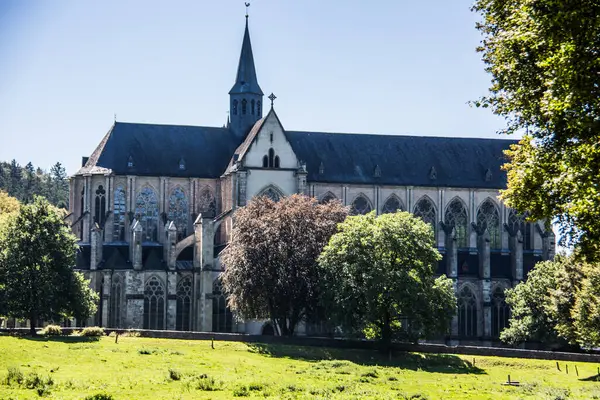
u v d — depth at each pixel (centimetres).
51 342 10062
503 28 5488
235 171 14112
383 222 11156
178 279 13875
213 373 8188
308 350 10788
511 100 5550
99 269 13525
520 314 13088
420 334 11481
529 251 15938
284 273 11475
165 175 14888
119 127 15250
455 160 16188
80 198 14962
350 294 10825
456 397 7400
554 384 8981
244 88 15938
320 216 12169
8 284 11144
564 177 4891
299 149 15562
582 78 4578
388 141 16188
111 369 8069
